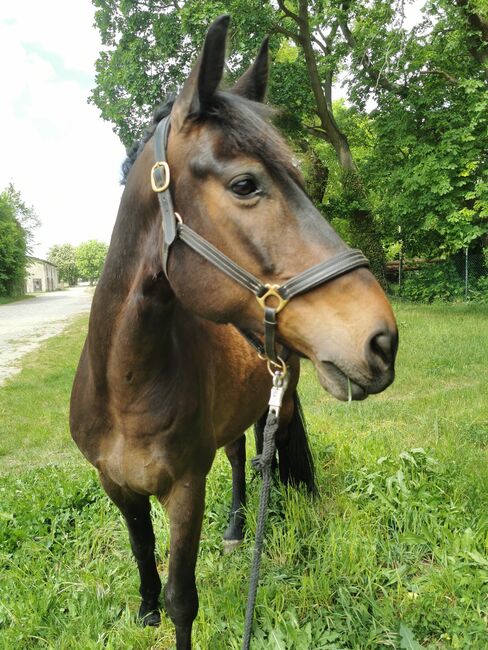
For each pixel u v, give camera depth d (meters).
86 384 1.85
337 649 1.98
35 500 3.35
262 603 2.26
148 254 1.49
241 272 1.28
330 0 12.24
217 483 3.43
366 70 13.29
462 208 12.17
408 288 15.94
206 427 1.84
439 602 2.24
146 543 2.18
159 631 2.22
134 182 1.55
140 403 1.65
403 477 3.03
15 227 41.75
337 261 1.24
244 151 1.24
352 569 2.45
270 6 11.82
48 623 2.28
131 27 12.38
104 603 2.39
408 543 2.57
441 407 5.15
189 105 1.31
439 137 12.47
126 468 1.77
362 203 14.87
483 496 2.96
